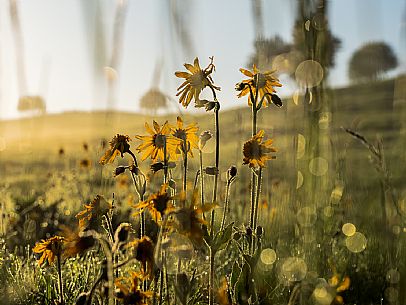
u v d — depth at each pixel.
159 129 0.89
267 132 0.93
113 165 2.20
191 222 0.70
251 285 0.83
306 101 0.65
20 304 0.94
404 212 0.76
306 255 0.73
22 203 2.27
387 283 1.00
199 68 0.90
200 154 0.87
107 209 0.85
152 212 0.74
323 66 0.62
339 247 1.23
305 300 0.70
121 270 1.03
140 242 0.71
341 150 1.11
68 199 2.33
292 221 0.92
